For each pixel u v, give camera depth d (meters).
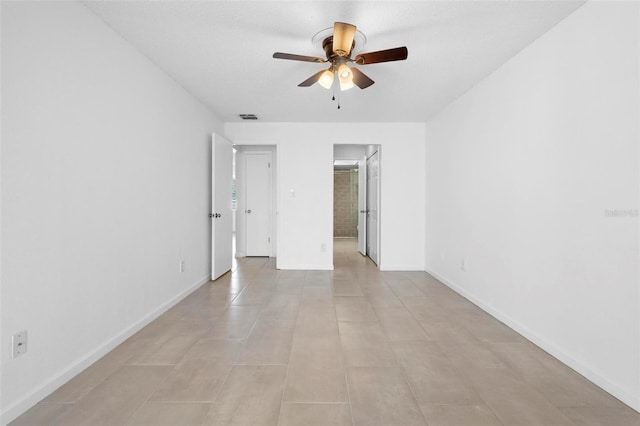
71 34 1.92
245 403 1.67
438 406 1.65
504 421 1.54
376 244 5.58
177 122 3.33
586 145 1.97
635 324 1.67
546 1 1.97
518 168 2.65
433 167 4.65
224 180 4.58
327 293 3.73
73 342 1.93
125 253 2.45
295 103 4.02
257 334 2.55
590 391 1.81
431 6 2.05
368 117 4.69
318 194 5.05
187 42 2.50
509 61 2.79
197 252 3.89
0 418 1.49
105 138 2.22
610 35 1.81
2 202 1.51
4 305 1.52
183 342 2.40
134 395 1.73
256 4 2.03
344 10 2.09
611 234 1.80
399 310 3.15
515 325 2.67
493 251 3.02
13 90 1.56
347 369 2.02
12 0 1.55
